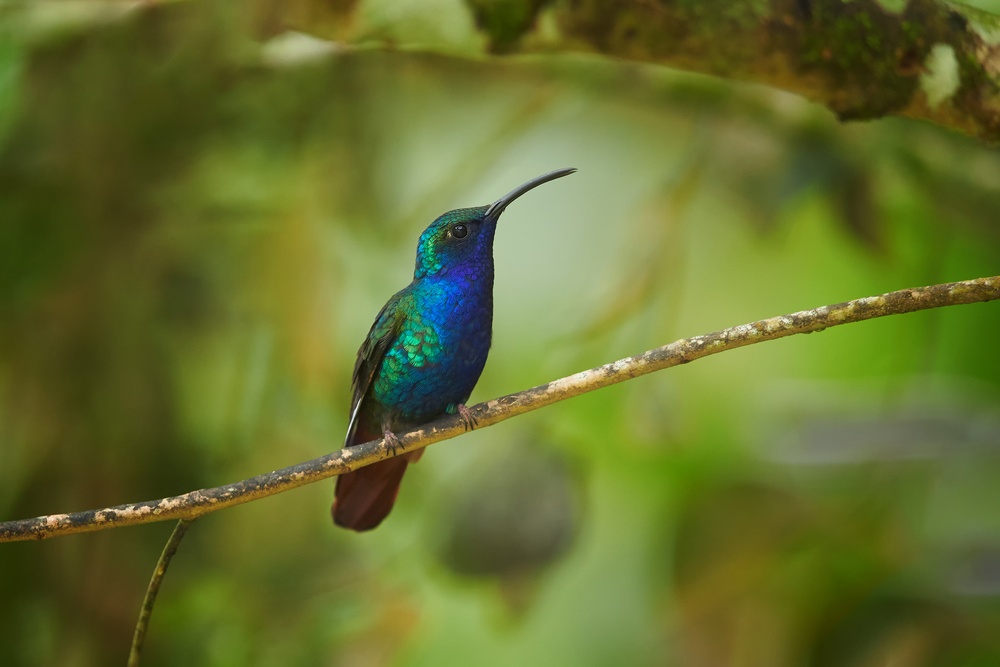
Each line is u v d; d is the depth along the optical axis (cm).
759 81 606
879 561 884
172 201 962
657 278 938
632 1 590
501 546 881
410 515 995
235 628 955
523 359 1142
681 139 1124
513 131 1000
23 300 936
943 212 973
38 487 938
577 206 1161
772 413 965
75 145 926
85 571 939
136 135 930
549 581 923
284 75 935
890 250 976
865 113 606
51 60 901
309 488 991
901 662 847
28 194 929
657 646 983
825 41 581
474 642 1133
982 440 882
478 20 640
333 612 947
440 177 1091
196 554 971
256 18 723
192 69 898
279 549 982
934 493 899
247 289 974
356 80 974
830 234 1149
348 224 996
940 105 595
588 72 984
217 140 953
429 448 1036
